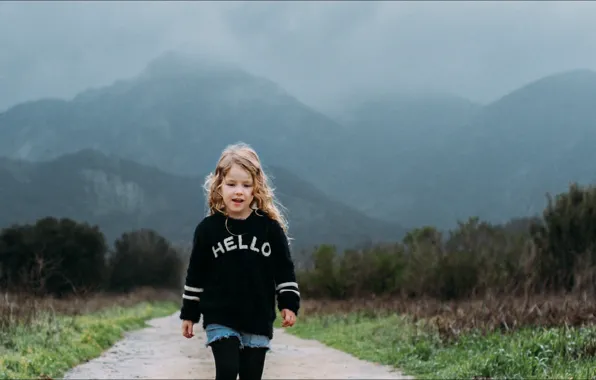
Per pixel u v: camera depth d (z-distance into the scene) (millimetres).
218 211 4324
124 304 31172
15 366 8555
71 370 9727
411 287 20078
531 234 15188
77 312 18000
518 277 14898
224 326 4129
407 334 12773
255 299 4203
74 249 28094
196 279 4266
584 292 11516
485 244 18906
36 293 17078
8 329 10766
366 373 9930
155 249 47969
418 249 21172
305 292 28766
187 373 9703
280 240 4340
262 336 4223
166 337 17047
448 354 10414
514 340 9562
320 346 14867
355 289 25016
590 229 13492
